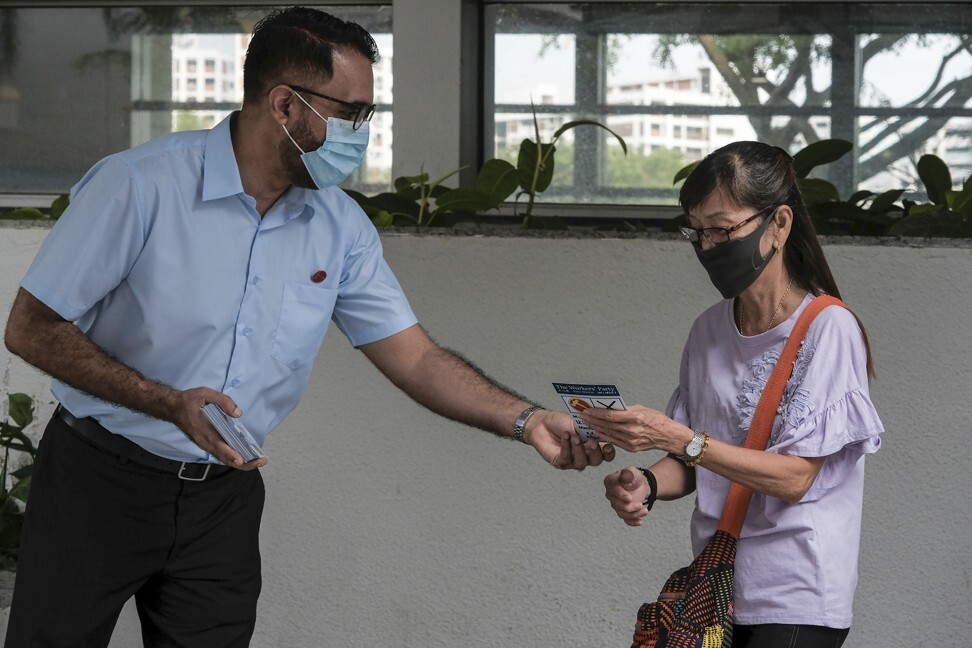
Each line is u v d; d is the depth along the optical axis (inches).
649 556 129.6
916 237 126.3
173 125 171.2
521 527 131.0
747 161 86.4
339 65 89.1
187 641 97.3
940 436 125.3
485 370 130.9
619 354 129.3
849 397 84.0
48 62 171.2
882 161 163.8
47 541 93.3
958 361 125.0
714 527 89.1
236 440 83.2
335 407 132.6
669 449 84.7
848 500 86.6
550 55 166.1
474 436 131.0
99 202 88.7
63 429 93.9
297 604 134.1
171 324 91.4
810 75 163.2
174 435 91.4
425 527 132.2
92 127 171.5
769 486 83.4
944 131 162.4
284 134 89.9
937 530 125.6
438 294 131.2
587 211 164.6
